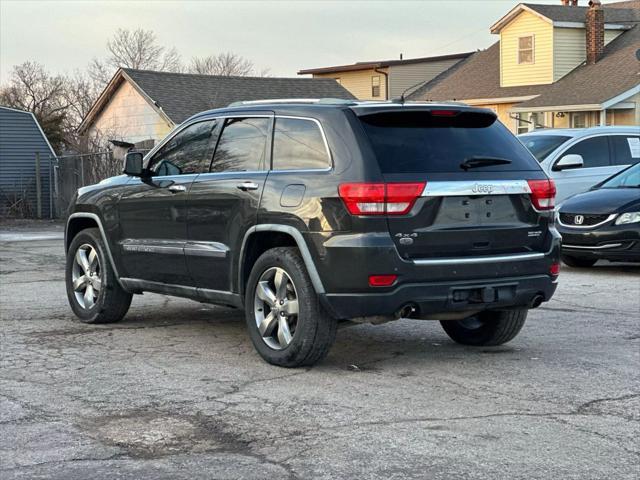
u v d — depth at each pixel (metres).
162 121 38.66
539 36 37.44
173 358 7.13
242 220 6.94
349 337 7.99
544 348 7.46
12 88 62.94
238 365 6.86
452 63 54.34
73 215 8.84
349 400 5.81
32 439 5.06
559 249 6.97
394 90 53.62
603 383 6.24
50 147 32.75
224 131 7.44
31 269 13.95
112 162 28.62
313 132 6.64
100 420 5.43
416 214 6.29
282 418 5.43
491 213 6.59
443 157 6.51
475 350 7.41
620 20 38.00
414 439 4.98
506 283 6.63
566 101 33.62
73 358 7.16
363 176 6.21
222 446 4.91
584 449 4.81
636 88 32.53
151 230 7.93
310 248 6.39
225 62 78.62
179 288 7.77
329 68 56.09
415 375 6.50
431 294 6.35
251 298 6.93
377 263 6.16
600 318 8.89
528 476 4.41
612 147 16.16
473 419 5.37
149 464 4.63
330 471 4.49
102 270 8.53
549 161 15.75
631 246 12.11
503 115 38.91
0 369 6.79
